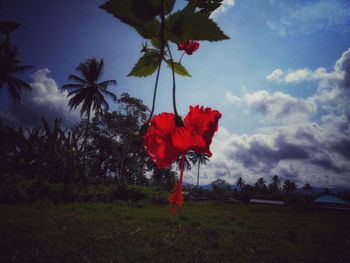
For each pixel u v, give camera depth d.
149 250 6.38
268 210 22.28
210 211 16.81
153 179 28.48
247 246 7.64
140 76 0.54
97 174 28.11
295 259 6.62
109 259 5.51
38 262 5.04
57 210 11.21
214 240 7.98
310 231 11.37
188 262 5.82
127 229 8.42
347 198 52.03
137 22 0.44
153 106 0.44
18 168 16.91
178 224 10.08
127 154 27.72
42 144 17.41
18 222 8.30
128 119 26.45
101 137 27.75
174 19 0.43
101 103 26.77
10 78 19.97
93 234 7.42
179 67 0.55
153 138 0.43
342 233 11.23
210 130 0.43
